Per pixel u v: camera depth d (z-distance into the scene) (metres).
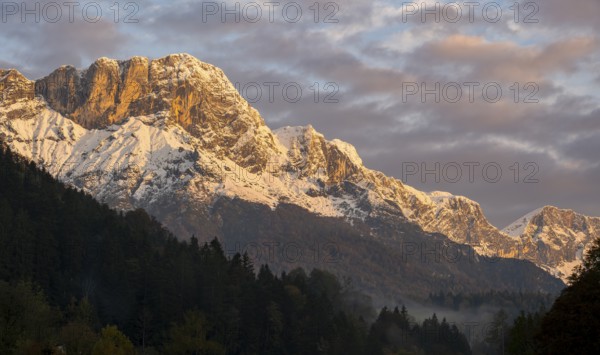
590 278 182.62
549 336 180.12
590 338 175.00
